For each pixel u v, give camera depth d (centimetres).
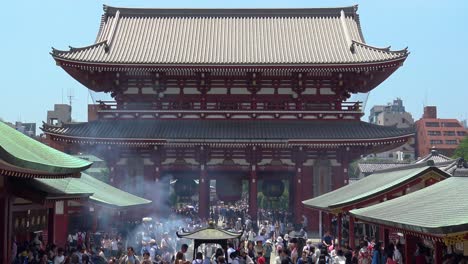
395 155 18112
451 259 2431
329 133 7056
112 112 7394
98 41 8119
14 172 2805
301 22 8631
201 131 7138
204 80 7456
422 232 2041
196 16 8769
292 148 7081
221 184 7550
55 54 7169
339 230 4544
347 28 8231
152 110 7400
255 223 6669
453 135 17550
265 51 7862
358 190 4738
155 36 8288
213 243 3234
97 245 4531
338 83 7450
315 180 7056
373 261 3259
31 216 3962
